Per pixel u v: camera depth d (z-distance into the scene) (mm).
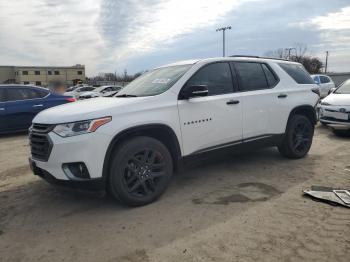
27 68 79625
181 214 4016
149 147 4258
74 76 78688
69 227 3805
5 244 3500
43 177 4242
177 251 3223
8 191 5078
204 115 4770
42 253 3303
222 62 5250
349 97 8734
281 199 4375
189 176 5418
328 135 8891
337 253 3107
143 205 4289
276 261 3006
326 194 4422
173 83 4652
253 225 3678
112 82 60062
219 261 3031
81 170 3908
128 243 3406
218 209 4117
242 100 5219
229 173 5512
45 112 4398
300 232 3498
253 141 5422
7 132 10164
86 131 3861
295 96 6066
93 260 3146
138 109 4207
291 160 6215
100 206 4340
